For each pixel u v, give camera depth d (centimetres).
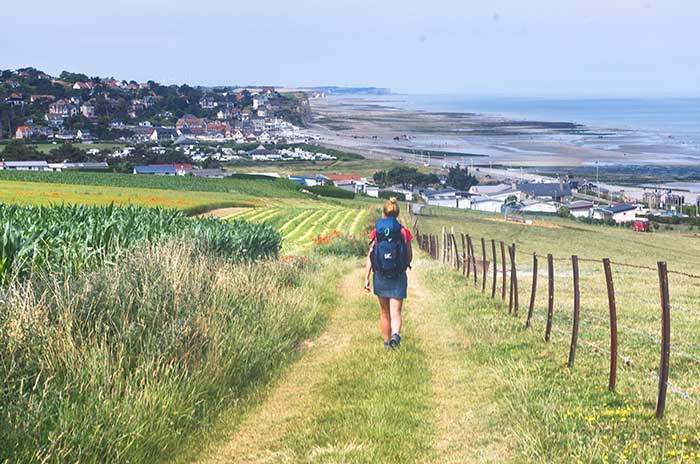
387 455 604
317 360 976
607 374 865
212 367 790
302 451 619
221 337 877
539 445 596
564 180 18938
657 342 1083
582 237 8512
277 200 10581
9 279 1008
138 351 771
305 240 5222
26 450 539
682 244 8369
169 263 1120
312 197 12188
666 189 17225
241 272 1297
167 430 636
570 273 2920
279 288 1431
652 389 788
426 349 1053
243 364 855
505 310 1448
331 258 3134
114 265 1026
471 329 1202
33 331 707
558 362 934
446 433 666
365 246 4131
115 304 852
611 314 789
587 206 14012
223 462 608
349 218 6931
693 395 758
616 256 6669
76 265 1222
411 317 1356
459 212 11725
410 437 646
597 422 661
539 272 2981
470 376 877
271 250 2627
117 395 650
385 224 1026
